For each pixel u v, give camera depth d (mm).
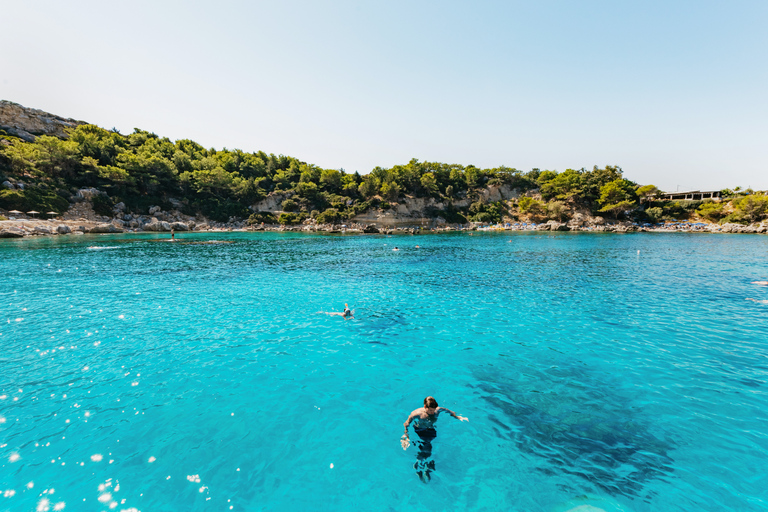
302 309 18953
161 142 129500
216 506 6066
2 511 5820
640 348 13375
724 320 16781
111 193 92312
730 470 6926
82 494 6266
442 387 10484
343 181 137625
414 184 132875
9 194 71625
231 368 11633
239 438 7988
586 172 141375
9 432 8031
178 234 81375
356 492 6488
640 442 7855
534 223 124000
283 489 6512
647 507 6059
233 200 116688
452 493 6477
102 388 10195
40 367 11539
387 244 62312
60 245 50125
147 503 6082
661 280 27109
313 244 61844
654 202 122125
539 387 10453
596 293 22750
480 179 150375
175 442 7789
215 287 24516
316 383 10672
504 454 7547
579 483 6676
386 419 8844
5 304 19375
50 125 110312
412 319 17219
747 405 9258
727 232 91250
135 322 16422
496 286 25234
